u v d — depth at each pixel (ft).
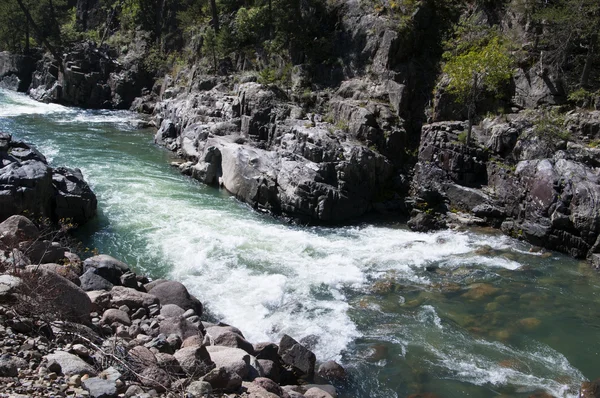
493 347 41.68
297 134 77.82
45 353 25.03
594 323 45.93
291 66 101.86
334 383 36.22
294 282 51.49
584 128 70.38
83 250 54.08
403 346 41.24
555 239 61.67
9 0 161.89
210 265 53.78
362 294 49.96
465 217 69.97
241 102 90.17
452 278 53.98
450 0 93.86
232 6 129.80
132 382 24.52
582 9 74.38
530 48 80.79
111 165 86.33
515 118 75.66
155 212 67.41
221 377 26.48
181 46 144.36
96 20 182.80
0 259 35.09
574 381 37.45
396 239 64.64
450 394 35.63
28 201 52.90
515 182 67.77
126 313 35.29
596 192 59.62
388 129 81.56
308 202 69.10
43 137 101.45
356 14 96.73
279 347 37.52
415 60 88.74
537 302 49.32
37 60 163.43
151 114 136.87
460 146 73.46
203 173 81.35
